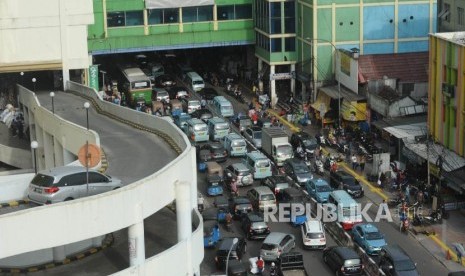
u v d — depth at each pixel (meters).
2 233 49.91
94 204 52.78
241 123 130.62
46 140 90.19
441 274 84.75
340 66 136.12
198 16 150.62
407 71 131.50
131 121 88.19
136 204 54.91
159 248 60.97
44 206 51.31
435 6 139.88
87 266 58.09
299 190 102.38
